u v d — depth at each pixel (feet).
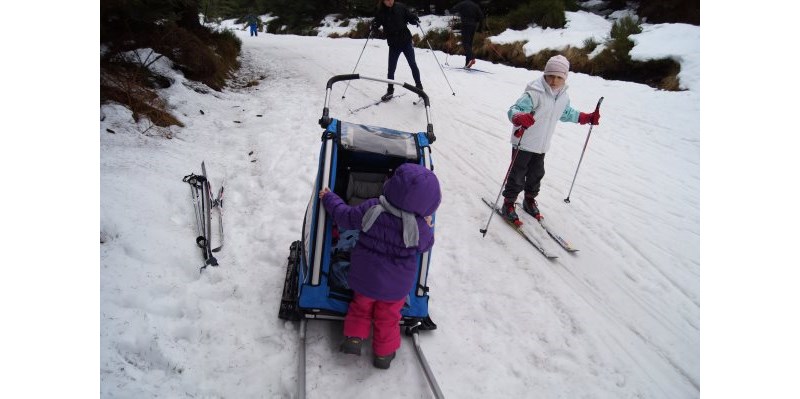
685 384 8.92
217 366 7.57
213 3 32.86
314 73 29.89
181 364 7.38
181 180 12.79
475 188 15.88
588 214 14.79
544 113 12.05
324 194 8.00
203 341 7.99
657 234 13.93
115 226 9.66
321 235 8.02
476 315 9.91
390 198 7.33
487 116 23.31
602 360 9.20
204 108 19.49
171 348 7.58
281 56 35.78
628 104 25.93
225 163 14.96
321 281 8.13
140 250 9.34
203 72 22.82
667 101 26.13
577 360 9.11
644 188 16.67
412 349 8.68
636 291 11.47
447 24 55.67
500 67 37.83
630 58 32.71
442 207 14.40
